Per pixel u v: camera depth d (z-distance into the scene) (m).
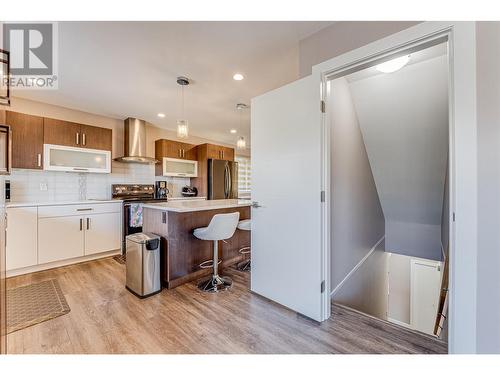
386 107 2.77
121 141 4.32
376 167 3.57
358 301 3.04
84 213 3.30
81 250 3.26
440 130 2.71
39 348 1.52
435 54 2.11
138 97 3.27
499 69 1.12
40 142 3.18
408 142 3.01
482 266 1.17
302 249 1.92
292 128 1.99
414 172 3.35
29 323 1.80
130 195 4.28
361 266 3.19
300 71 2.00
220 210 3.06
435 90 2.40
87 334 1.66
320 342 1.59
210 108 3.72
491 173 1.15
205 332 1.69
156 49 2.14
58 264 3.10
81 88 2.97
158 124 4.71
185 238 2.62
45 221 2.96
